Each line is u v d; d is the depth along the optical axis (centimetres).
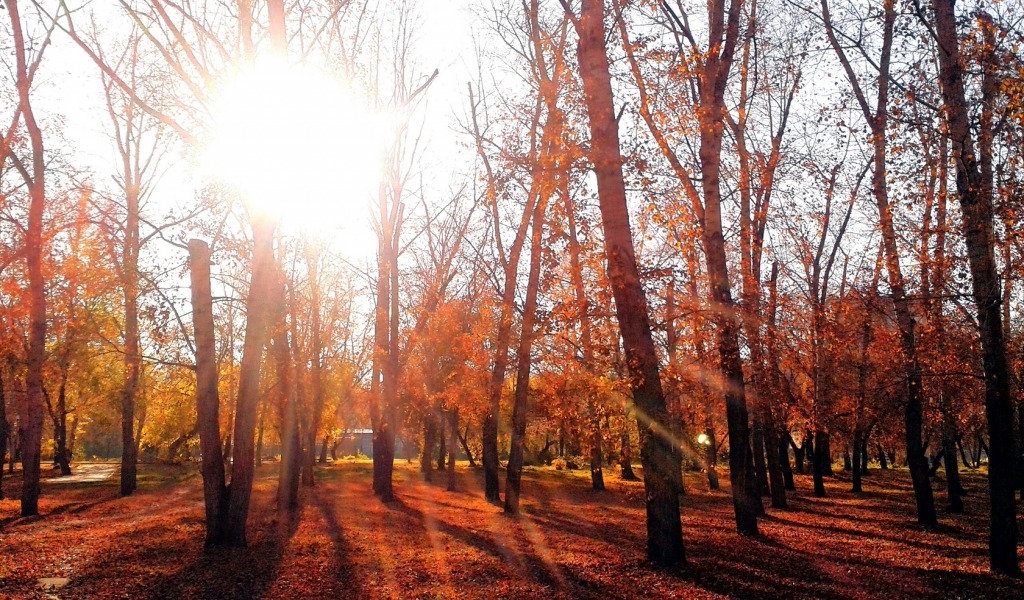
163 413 4872
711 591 1035
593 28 1166
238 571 1138
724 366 1573
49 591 1005
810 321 2153
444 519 1953
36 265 1862
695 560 1254
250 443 1348
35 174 1839
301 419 3059
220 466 1332
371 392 2606
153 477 3853
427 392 2858
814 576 1162
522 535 1633
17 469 4631
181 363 1317
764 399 2091
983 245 1149
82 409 4403
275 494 2806
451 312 2945
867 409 2403
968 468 6134
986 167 1145
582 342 1138
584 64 1170
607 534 1669
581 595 1013
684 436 2158
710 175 1544
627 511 2297
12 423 4038
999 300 1159
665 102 1232
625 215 1141
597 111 1144
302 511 2130
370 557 1302
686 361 1448
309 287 2770
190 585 1055
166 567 1159
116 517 1908
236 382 3556
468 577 1141
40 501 2398
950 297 1198
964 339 1507
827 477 4612
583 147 1127
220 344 2834
